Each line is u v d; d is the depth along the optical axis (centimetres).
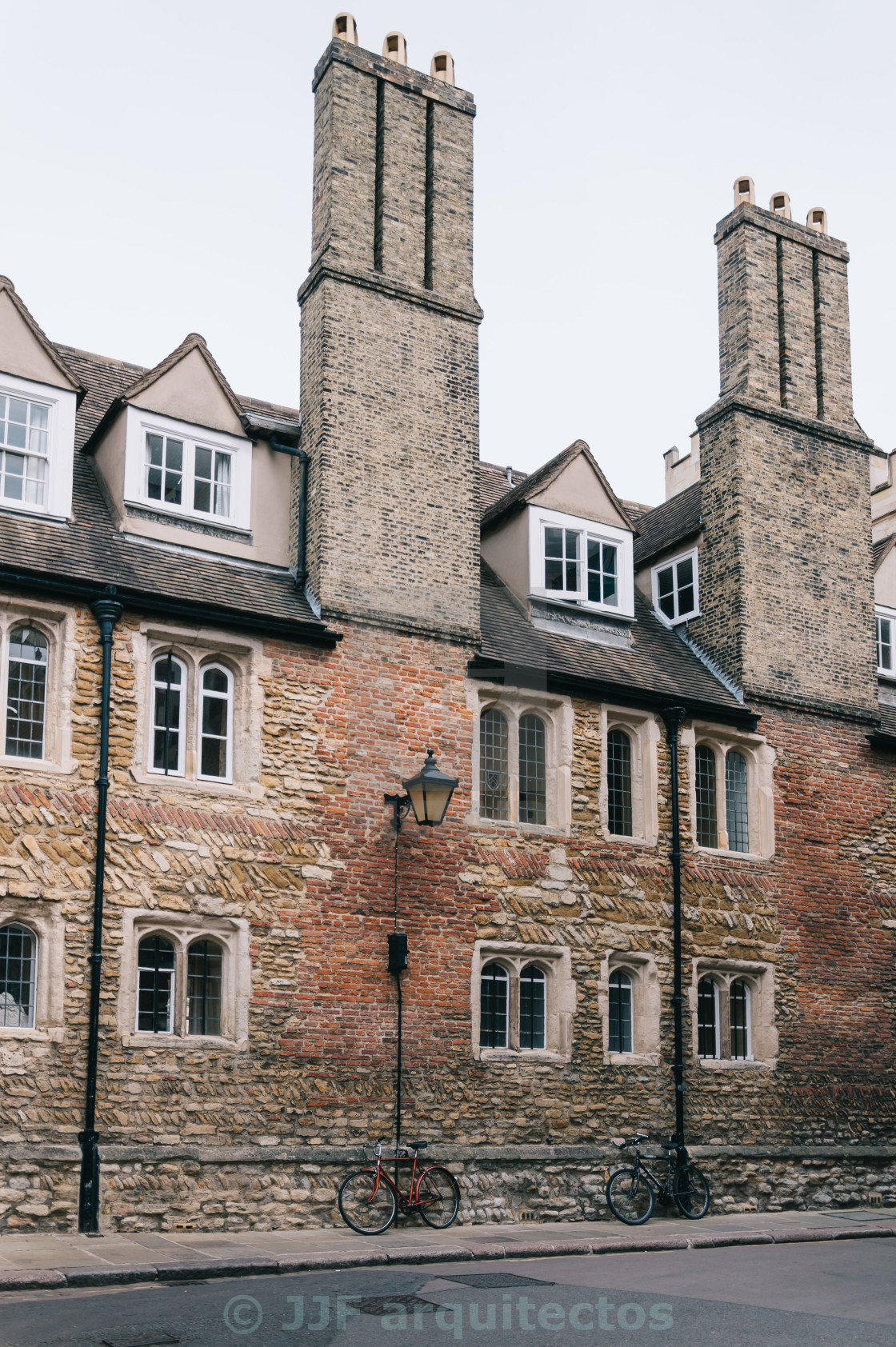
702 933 1550
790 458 1773
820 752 1705
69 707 1230
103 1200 1141
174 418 1420
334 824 1334
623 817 1562
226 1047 1234
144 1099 1187
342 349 1475
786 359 1808
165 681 1302
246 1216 1199
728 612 1703
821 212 1909
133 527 1367
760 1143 1532
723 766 1639
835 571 1781
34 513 1310
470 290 1595
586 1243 1170
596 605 1659
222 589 1357
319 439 1445
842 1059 1620
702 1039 1549
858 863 1698
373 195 1555
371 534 1441
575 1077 1424
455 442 1529
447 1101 1339
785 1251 1202
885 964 1686
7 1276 909
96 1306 841
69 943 1180
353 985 1309
